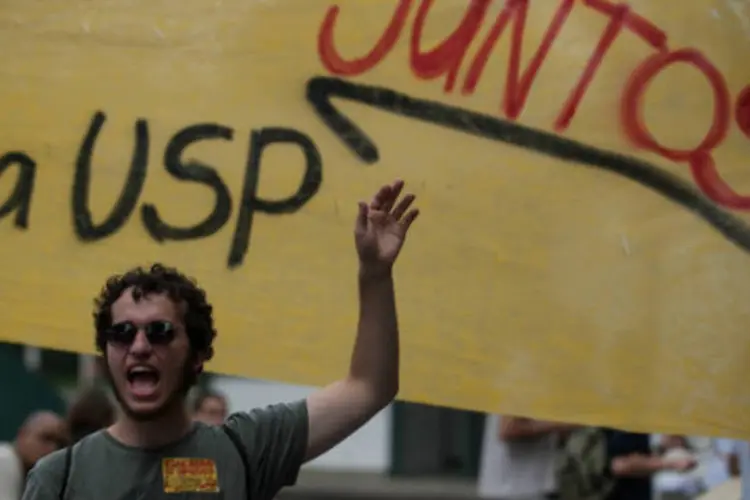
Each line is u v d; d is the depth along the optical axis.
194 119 6.89
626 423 6.71
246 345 6.77
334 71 6.88
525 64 6.84
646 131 6.80
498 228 6.81
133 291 5.18
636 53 6.83
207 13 6.91
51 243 6.88
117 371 5.18
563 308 6.76
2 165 6.94
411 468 25.97
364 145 6.84
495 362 6.76
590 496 10.70
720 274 6.73
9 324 6.85
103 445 5.21
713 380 6.70
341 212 6.81
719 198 6.75
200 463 5.21
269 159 6.86
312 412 5.41
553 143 6.81
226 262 6.81
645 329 6.73
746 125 6.76
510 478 11.03
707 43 6.80
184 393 5.25
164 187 6.87
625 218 6.78
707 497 9.59
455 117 6.84
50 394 19.05
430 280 6.80
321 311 6.76
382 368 5.46
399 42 6.87
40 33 6.96
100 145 6.91
